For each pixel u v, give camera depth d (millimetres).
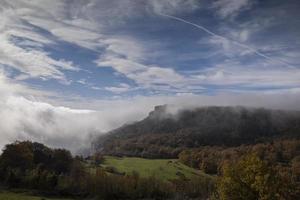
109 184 155750
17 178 141500
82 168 186000
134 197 158250
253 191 65375
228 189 66562
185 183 183250
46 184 141375
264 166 65750
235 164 70812
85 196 145500
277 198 64250
